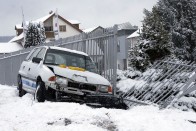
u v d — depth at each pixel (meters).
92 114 8.00
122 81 13.09
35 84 11.30
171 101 10.08
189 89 10.37
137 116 8.11
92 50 14.31
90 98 9.83
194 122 8.00
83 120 7.61
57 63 11.38
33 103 9.86
